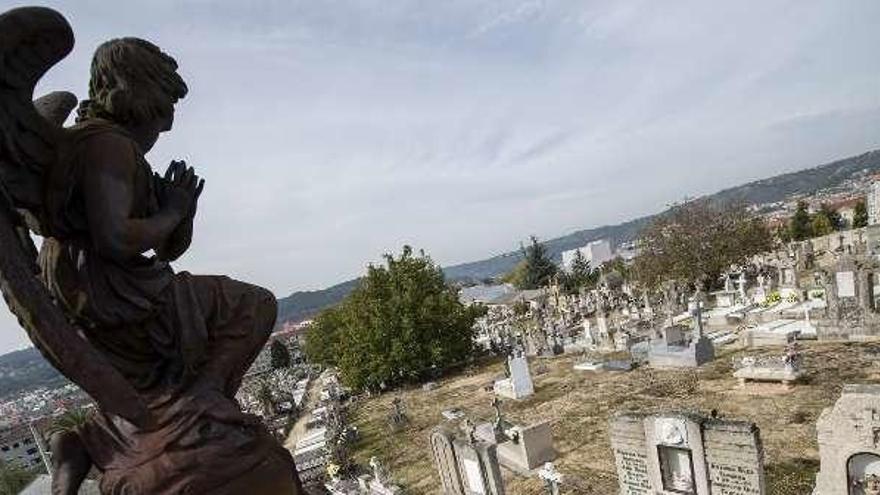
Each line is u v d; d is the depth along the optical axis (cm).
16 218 280
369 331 3981
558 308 5650
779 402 1798
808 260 4581
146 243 304
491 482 1495
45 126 292
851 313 2238
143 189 322
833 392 1775
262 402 4334
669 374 2395
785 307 2956
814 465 1388
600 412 2144
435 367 4078
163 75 347
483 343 4675
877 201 6178
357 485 2055
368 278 4150
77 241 313
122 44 335
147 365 329
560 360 3291
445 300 4056
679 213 5156
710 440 1164
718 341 2708
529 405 2519
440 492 1822
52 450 317
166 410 319
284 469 344
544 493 1595
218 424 324
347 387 4434
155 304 322
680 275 5044
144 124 342
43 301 272
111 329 319
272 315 387
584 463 1725
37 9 276
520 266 10675
